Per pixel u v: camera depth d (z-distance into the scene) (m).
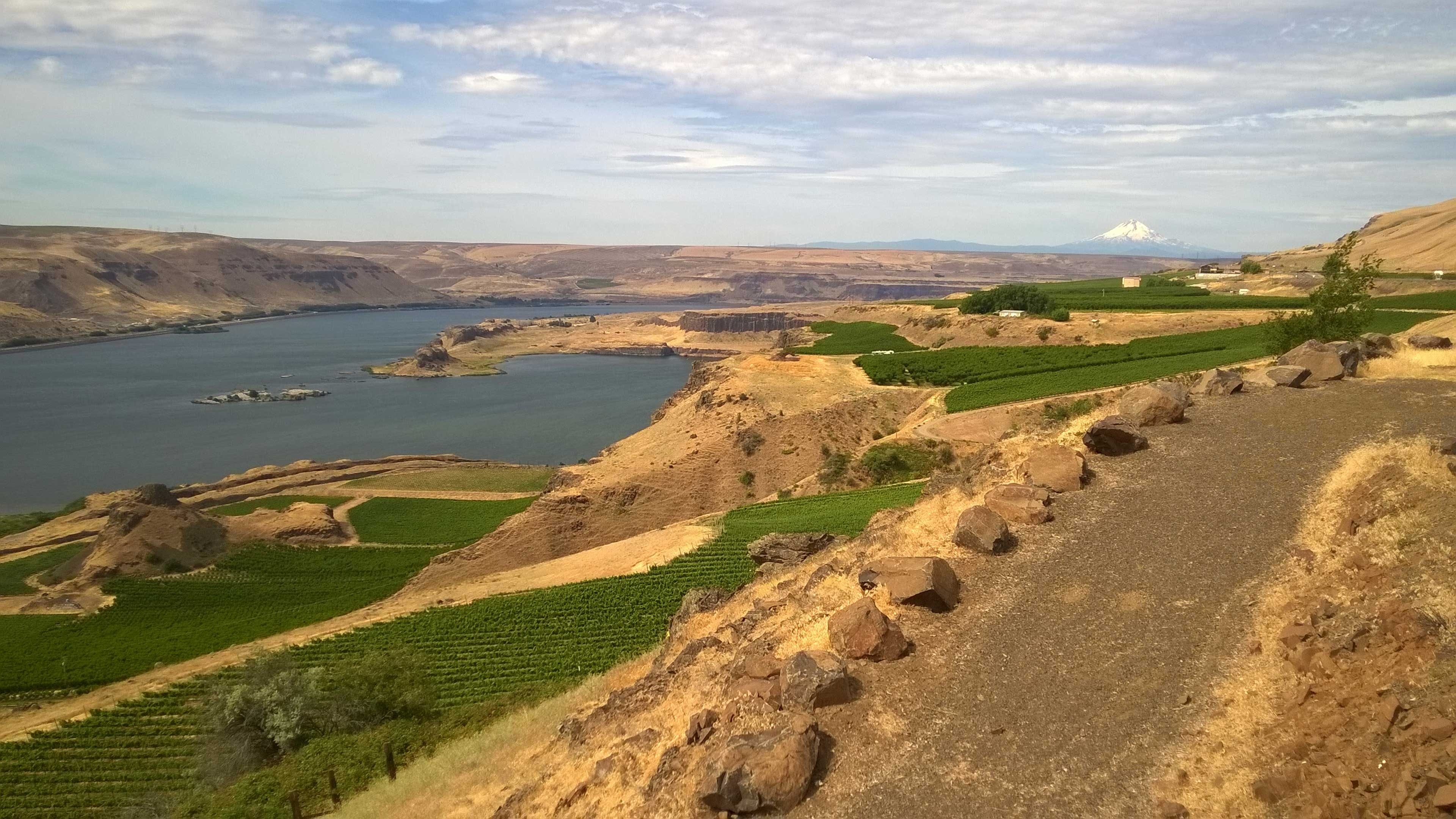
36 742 52.34
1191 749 15.05
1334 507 21.70
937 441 83.56
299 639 65.94
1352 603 17.14
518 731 31.14
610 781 18.59
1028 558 22.61
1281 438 27.33
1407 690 13.98
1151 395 30.36
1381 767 12.87
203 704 55.47
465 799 24.84
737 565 63.78
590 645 55.50
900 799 15.27
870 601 20.11
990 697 17.58
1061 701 17.08
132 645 70.88
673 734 19.41
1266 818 13.08
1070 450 27.34
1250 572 20.16
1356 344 35.09
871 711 17.62
